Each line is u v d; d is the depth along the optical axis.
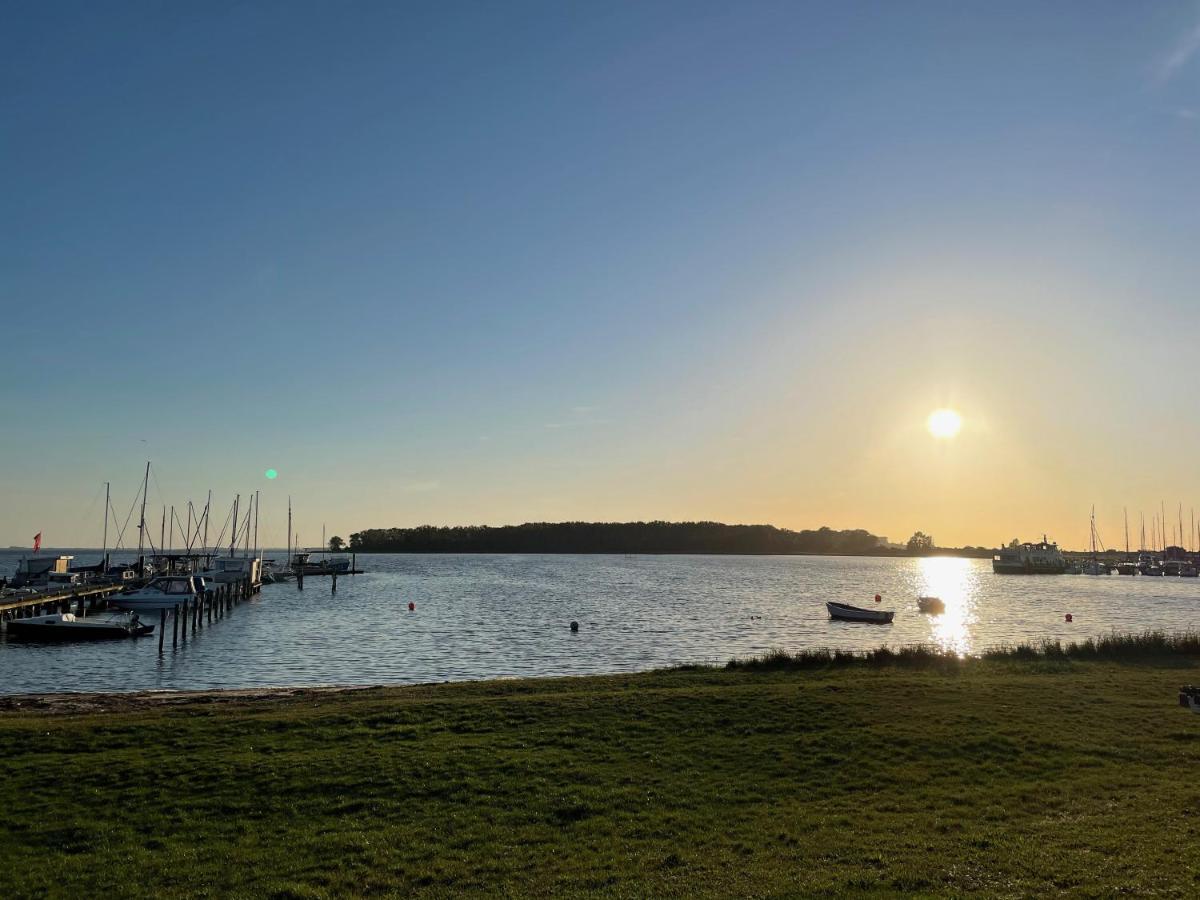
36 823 18.17
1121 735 23.27
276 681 49.00
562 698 29.33
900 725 24.50
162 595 90.69
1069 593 139.50
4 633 67.00
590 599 112.81
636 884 14.39
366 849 16.50
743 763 21.62
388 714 27.12
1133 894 13.04
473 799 19.25
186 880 15.27
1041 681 31.61
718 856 15.61
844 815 17.62
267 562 180.50
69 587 89.88
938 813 17.58
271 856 16.25
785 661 38.62
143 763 22.00
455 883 14.83
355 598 115.94
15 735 24.95
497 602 107.69
